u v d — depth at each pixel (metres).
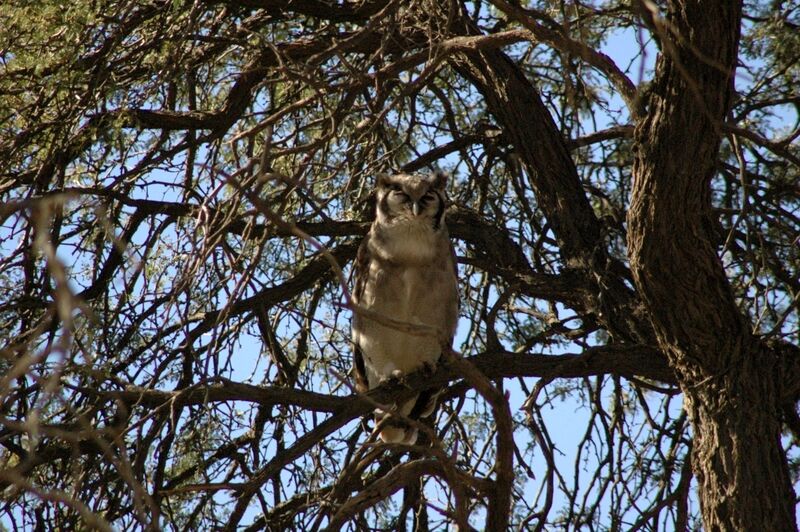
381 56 10.92
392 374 12.22
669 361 10.45
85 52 11.86
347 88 10.67
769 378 10.22
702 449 10.20
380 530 11.65
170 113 12.45
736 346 10.07
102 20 11.34
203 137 12.50
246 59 13.26
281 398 10.35
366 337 12.62
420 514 11.86
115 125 10.89
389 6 10.40
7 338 10.67
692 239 9.38
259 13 13.84
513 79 12.62
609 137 13.56
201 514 11.80
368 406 10.73
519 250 12.68
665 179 9.13
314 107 12.65
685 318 9.88
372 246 12.56
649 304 9.98
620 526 11.91
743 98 13.08
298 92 12.71
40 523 10.18
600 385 12.59
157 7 12.40
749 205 11.40
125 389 10.12
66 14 10.97
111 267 12.41
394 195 12.51
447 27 10.52
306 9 13.04
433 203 12.54
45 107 11.52
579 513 11.91
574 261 11.89
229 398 10.18
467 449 12.14
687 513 11.41
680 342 10.12
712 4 8.54
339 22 13.16
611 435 12.45
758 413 10.02
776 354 10.52
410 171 13.81
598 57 9.00
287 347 13.76
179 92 14.08
